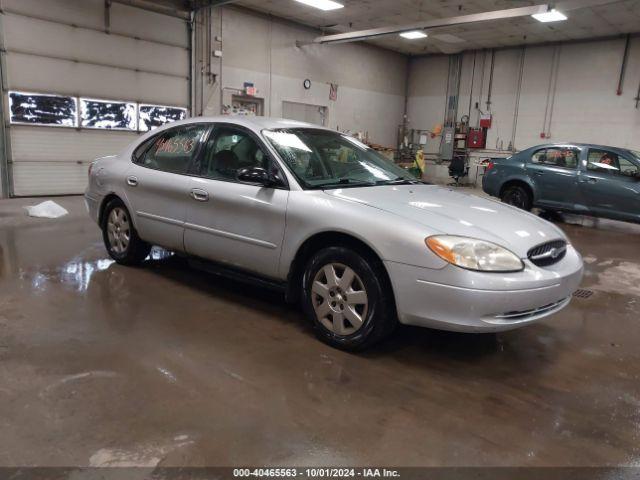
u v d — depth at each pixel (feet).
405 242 8.31
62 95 30.27
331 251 9.28
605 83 42.86
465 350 9.75
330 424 7.00
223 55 38.60
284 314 11.18
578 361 9.51
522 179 27.48
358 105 51.11
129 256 14.05
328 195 9.60
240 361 8.80
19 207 25.31
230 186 10.85
